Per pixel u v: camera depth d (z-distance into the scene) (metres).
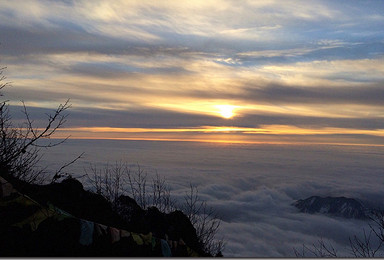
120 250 3.14
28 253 2.79
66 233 2.95
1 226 2.78
